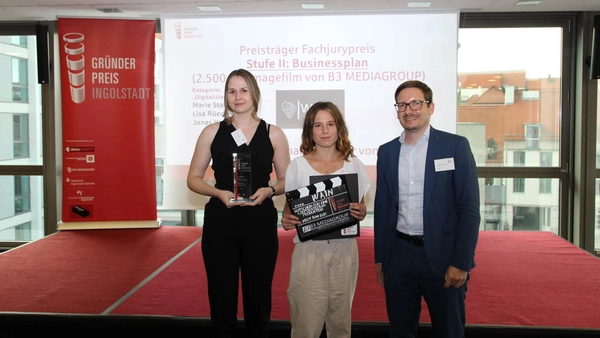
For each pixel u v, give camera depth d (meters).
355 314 2.97
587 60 5.02
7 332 2.91
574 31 5.10
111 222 5.25
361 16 5.02
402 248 2.09
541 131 5.26
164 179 5.26
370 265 4.01
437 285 2.02
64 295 3.32
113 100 5.16
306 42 5.09
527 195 5.33
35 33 5.34
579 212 5.13
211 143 2.31
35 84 5.42
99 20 5.09
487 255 4.32
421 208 2.05
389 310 2.15
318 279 2.16
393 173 2.13
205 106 5.18
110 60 5.14
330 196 2.19
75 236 5.02
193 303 3.15
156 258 4.25
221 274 2.24
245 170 2.22
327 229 2.18
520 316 2.91
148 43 5.15
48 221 5.45
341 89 5.09
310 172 2.24
